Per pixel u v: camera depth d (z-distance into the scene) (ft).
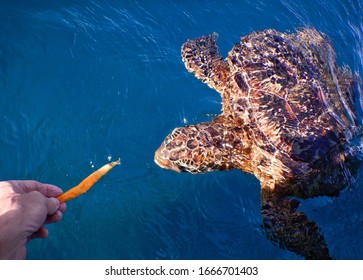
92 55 5.53
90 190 4.85
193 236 4.74
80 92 5.31
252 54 5.34
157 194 4.93
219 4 6.18
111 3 5.93
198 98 5.50
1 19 5.53
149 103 5.39
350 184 4.92
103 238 4.67
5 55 5.34
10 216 3.59
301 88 5.08
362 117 5.27
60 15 5.70
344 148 4.94
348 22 6.27
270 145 4.88
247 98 5.12
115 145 5.12
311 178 4.82
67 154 5.00
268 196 4.86
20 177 4.86
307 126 4.88
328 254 4.50
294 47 5.46
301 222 4.65
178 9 6.06
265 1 6.28
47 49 5.47
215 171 5.06
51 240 4.60
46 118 5.12
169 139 4.95
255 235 4.72
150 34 5.82
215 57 5.58
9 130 5.00
